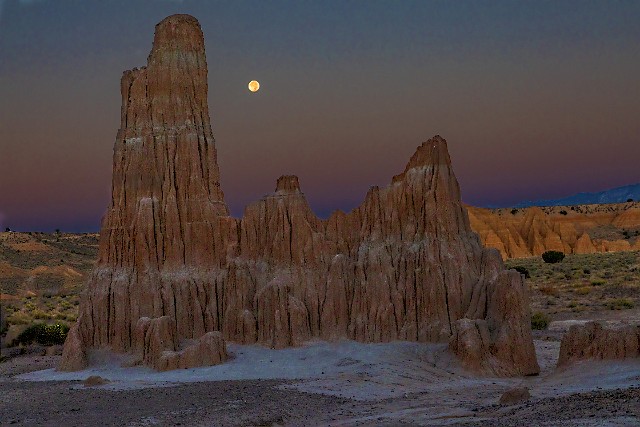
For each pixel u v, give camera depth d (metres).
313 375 50.16
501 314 51.84
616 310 90.62
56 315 100.69
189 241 62.97
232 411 39.16
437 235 57.38
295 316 57.81
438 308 55.12
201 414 38.44
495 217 184.62
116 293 60.62
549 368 51.94
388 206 60.94
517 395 38.94
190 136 65.06
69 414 39.34
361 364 51.31
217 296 61.84
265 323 58.78
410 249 58.03
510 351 49.69
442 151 59.97
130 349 59.50
